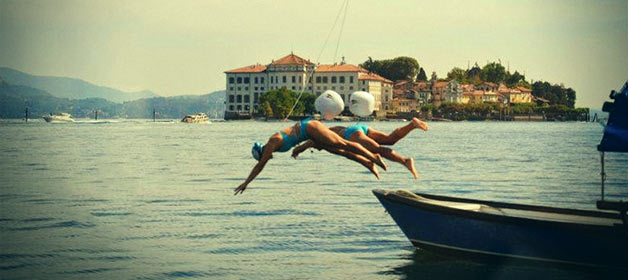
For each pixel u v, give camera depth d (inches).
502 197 1437.0
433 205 792.3
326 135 594.9
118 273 799.7
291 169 2089.1
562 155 2738.7
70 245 931.3
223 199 1358.3
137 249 909.2
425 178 1801.2
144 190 1526.8
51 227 1058.1
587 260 731.4
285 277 781.9
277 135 606.9
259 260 852.6
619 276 722.8
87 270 811.4
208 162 2425.0
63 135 5251.0
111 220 1117.7
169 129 7022.6
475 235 780.0
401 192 846.5
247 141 4224.9
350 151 593.9
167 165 2281.0
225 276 787.4
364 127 615.8
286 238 966.4
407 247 903.1
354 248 903.7
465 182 1707.7
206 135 5270.7
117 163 2385.6
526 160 2458.2
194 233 1006.4
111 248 913.5
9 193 1471.5
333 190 1515.7
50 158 2655.0
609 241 709.3
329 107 610.2
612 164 2283.5
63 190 1533.0
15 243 940.6
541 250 750.5
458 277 765.9
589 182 1704.0
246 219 1115.9
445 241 807.1
